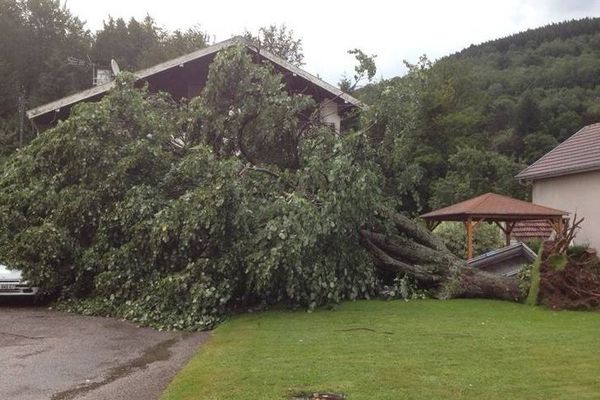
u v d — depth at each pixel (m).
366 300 10.37
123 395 5.26
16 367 6.31
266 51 18.34
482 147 43.25
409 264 11.19
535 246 18.64
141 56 45.38
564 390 4.95
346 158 9.56
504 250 12.62
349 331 7.61
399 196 11.42
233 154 11.73
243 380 5.28
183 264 9.80
